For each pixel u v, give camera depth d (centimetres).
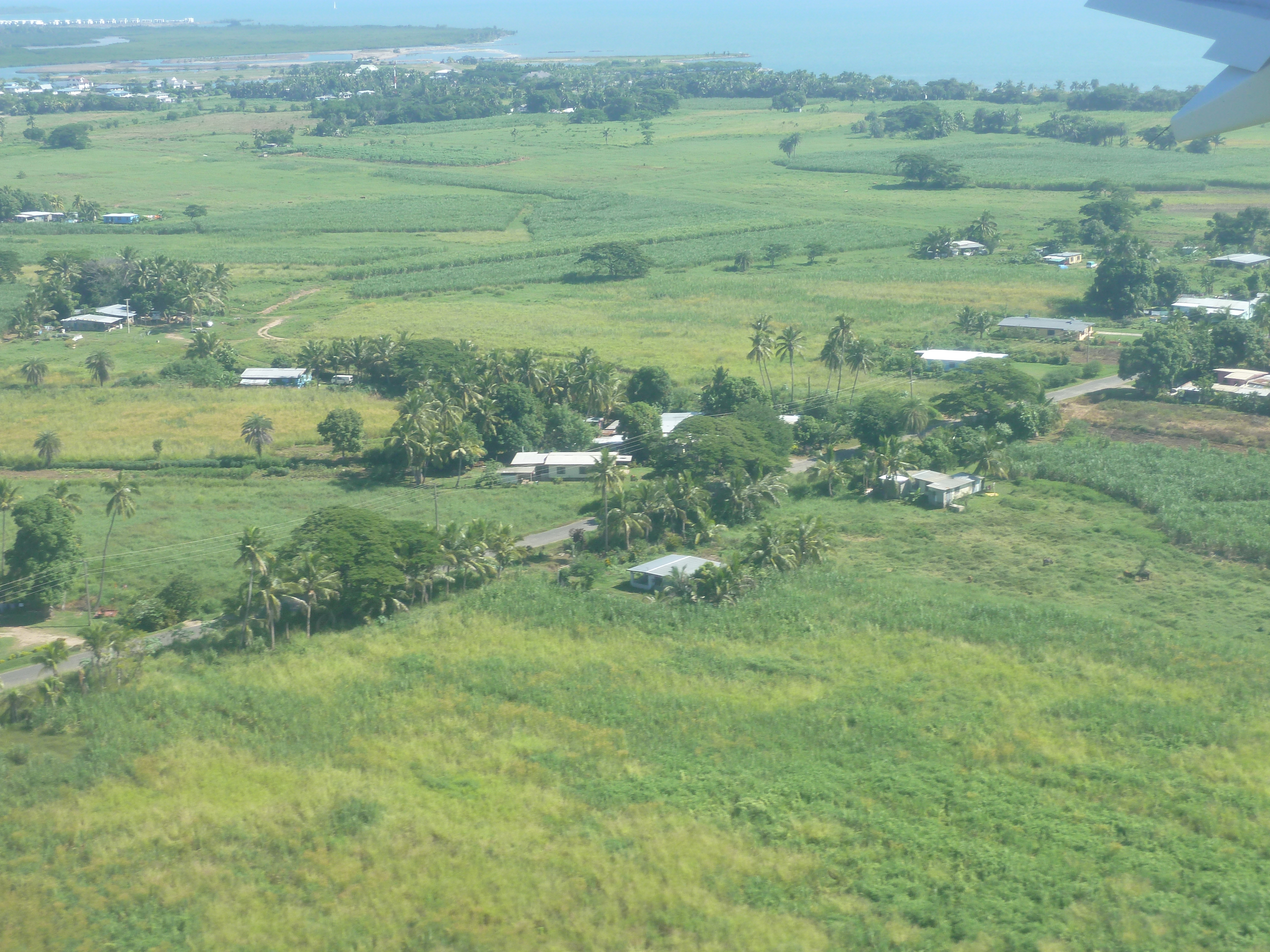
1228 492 12694
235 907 6344
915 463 13600
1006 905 6119
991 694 8681
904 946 5834
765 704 8625
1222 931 5762
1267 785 7275
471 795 7438
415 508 12700
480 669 9194
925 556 11544
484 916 6191
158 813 7244
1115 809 7100
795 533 11356
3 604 10281
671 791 7425
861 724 8256
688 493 12188
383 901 6350
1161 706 8369
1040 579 10888
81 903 6388
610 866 6600
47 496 11262
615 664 9319
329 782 7612
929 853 6662
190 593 10356
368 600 10125
